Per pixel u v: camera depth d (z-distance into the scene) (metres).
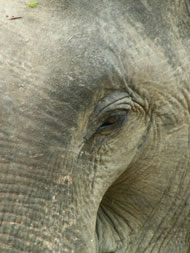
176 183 9.61
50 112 7.51
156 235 10.05
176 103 8.84
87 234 8.20
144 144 8.93
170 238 10.15
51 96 7.52
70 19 7.87
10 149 7.30
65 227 7.91
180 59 8.72
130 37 8.21
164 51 8.54
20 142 7.34
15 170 7.37
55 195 7.77
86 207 8.23
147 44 8.37
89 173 8.24
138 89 8.38
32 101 7.41
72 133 7.75
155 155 9.14
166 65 8.57
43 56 7.55
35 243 7.61
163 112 8.80
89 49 7.79
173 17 8.70
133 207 9.81
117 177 8.80
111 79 7.96
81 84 7.68
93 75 7.77
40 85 7.46
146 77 8.39
